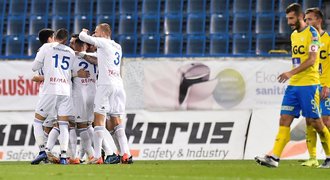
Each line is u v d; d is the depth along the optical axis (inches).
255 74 1729.8
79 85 1405.0
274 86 1722.4
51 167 1103.0
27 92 1755.7
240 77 1733.5
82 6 2893.7
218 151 1724.9
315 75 1058.7
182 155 1728.6
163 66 1748.3
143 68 1752.0
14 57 1818.4
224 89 1738.4
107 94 1314.0
